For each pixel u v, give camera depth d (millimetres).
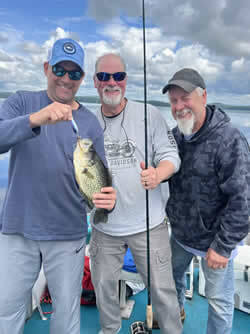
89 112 1432
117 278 1729
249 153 1398
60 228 1286
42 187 1247
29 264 1315
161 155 1558
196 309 2217
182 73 1463
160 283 1604
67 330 1359
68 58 1224
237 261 2154
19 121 1033
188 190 1519
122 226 1618
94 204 1199
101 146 1441
